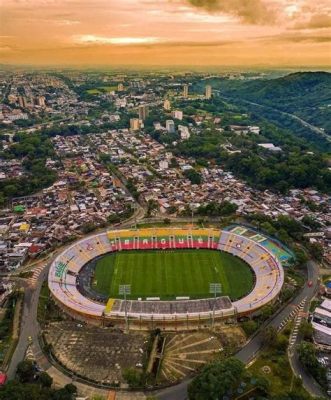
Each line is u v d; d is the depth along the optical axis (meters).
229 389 187.62
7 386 186.25
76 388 193.12
